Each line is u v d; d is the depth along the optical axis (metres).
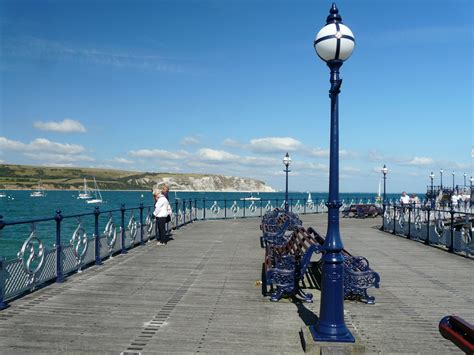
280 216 14.78
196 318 6.41
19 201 113.12
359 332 5.93
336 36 5.23
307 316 6.53
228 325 6.10
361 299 7.59
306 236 9.57
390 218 19.86
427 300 7.64
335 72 5.41
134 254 12.31
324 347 5.00
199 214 26.53
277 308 6.95
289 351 5.18
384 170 28.27
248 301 7.36
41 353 5.03
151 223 15.70
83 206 88.94
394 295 7.98
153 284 8.55
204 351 5.16
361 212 30.31
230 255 12.20
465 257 12.37
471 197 35.72
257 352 5.14
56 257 8.60
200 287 8.34
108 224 11.56
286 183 23.41
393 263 11.37
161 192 14.67
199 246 14.03
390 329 6.06
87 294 7.71
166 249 13.32
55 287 8.17
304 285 8.51
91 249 10.41
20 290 7.27
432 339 5.68
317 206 36.06
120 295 7.67
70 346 5.26
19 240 26.14
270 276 7.32
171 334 5.71
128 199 142.38
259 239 16.02
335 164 5.38
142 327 5.98
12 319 6.23
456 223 19.38
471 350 2.88
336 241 5.30
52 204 98.00
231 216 28.61
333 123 5.41
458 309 7.09
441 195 39.50
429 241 15.23
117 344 5.35
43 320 6.21
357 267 7.58
